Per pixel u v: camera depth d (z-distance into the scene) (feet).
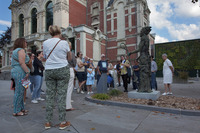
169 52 63.46
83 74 23.26
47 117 9.09
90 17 82.33
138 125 9.59
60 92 9.16
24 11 87.61
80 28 57.77
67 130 8.72
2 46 109.29
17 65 11.41
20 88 11.50
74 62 13.67
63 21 68.80
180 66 61.00
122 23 68.33
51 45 9.20
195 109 12.38
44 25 75.82
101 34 67.00
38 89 16.75
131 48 65.00
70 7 73.36
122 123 9.92
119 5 69.67
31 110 13.20
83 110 13.16
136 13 64.13
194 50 58.85
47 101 9.21
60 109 9.04
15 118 10.93
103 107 14.28
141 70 17.48
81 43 56.90
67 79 9.37
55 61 9.05
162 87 29.53
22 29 92.17
